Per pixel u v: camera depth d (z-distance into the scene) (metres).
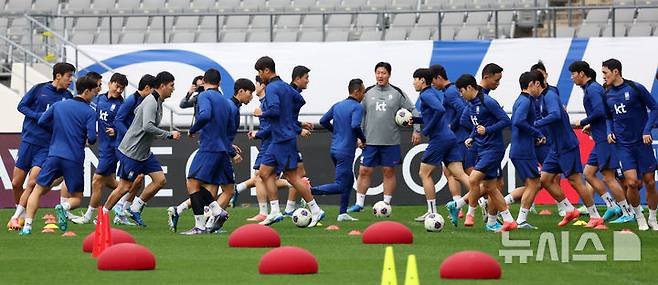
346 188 50.91
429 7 88.81
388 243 39.81
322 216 48.09
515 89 74.81
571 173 46.47
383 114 52.97
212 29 89.00
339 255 35.91
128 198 49.91
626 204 48.22
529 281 28.98
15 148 62.62
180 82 75.81
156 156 62.41
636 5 84.00
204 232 44.16
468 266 29.27
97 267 32.12
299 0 90.75
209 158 43.34
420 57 75.38
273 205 47.72
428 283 28.44
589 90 45.88
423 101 49.03
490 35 86.38
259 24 88.94
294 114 48.44
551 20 85.75
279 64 75.88
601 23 85.31
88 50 76.31
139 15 78.75
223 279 29.53
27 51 72.06
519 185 61.50
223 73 75.88
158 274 30.69
